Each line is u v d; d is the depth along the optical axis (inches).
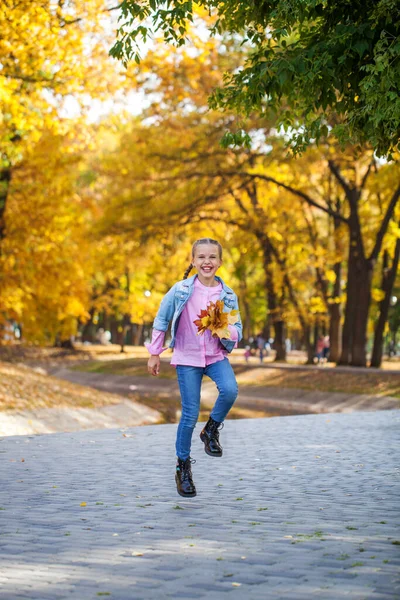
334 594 163.2
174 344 269.0
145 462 382.6
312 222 1786.4
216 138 1380.4
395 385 1264.8
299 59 363.9
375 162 1478.8
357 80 375.6
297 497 290.4
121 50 375.6
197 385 269.6
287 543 212.2
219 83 1229.1
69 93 764.0
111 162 1583.4
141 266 1982.0
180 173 1464.1
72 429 748.0
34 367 2075.5
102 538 218.8
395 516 254.4
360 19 358.6
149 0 365.1
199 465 378.6
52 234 1370.6
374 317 2452.0
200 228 1664.6
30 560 194.1
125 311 2412.6
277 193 1584.6
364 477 342.3
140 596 163.0
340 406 1214.3
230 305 269.1
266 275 1749.5
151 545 209.6
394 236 1571.1
